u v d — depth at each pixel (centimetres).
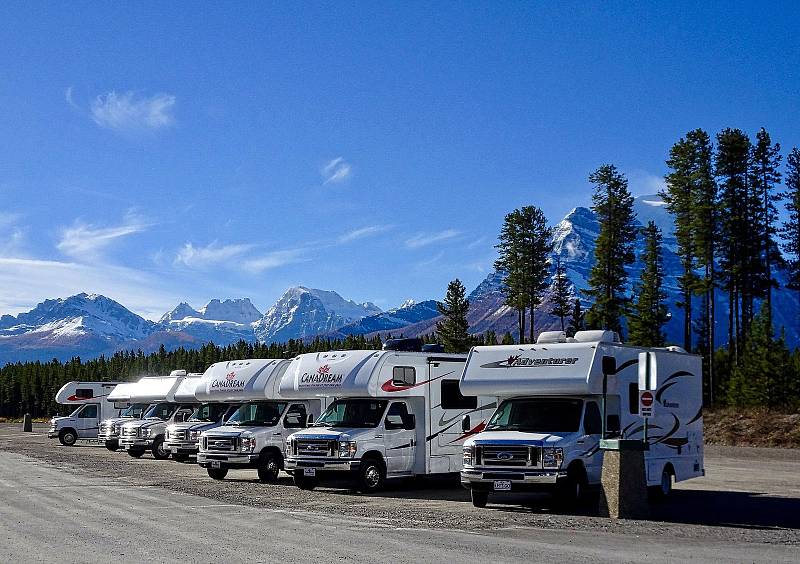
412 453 2338
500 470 1800
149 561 1152
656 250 7744
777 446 4603
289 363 2711
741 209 6894
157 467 3117
